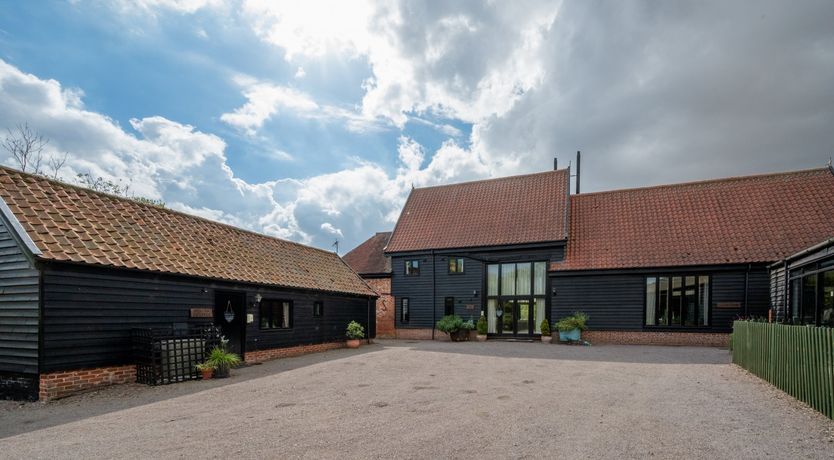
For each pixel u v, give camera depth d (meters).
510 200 26.66
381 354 16.80
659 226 22.06
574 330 21.03
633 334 20.70
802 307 12.94
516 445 5.99
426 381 10.92
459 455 5.63
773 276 16.58
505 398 8.89
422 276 26.09
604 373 11.91
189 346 11.41
